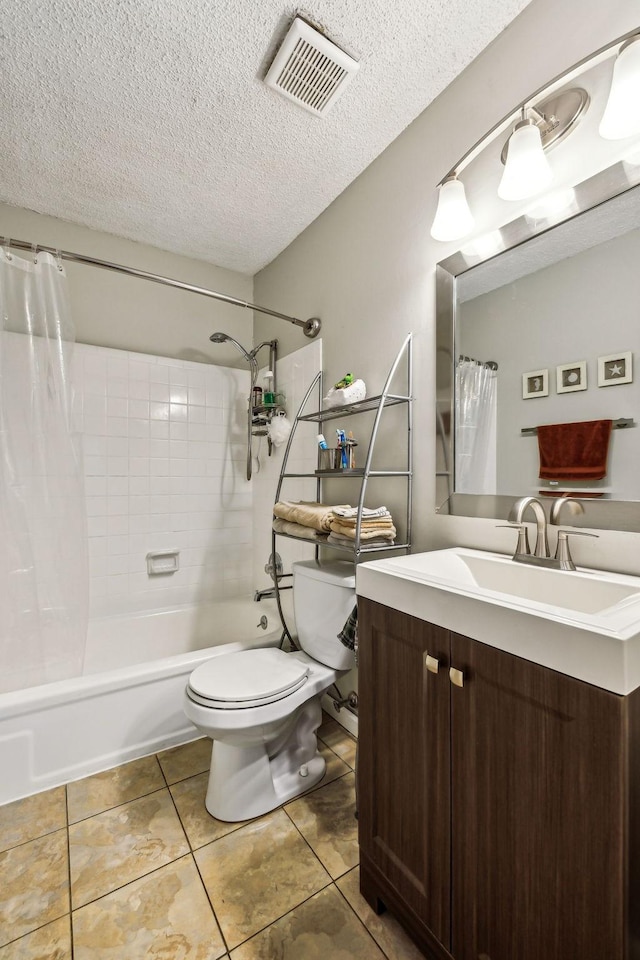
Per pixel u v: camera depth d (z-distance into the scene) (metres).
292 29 1.16
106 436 2.22
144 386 2.33
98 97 1.38
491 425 1.22
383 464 1.61
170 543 2.41
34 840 1.21
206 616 2.38
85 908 1.01
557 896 0.63
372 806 1.00
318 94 1.37
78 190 1.87
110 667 2.09
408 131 1.51
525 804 0.67
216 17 1.14
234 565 2.63
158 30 1.17
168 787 1.43
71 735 1.46
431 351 1.42
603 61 0.96
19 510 1.56
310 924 0.98
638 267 0.92
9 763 1.36
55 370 1.64
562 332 1.05
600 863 0.58
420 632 0.86
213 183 1.82
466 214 1.19
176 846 1.19
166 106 1.42
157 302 2.39
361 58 1.25
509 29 1.18
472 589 0.80
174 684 1.65
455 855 0.79
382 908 1.01
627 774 0.56
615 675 0.56
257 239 2.26
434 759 0.83
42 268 1.63
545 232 1.09
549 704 0.64
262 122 1.49
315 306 2.06
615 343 0.96
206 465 2.54
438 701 0.82
